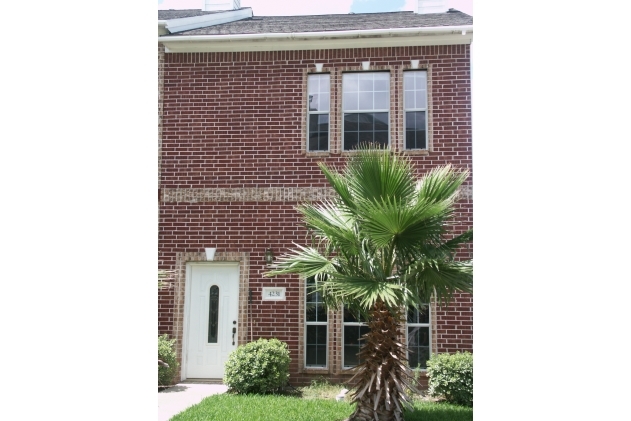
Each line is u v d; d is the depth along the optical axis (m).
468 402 8.39
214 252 10.23
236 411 7.81
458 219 9.88
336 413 7.71
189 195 10.41
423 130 10.27
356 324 9.91
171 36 10.52
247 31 10.76
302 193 10.22
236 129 10.53
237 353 9.32
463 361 8.59
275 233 10.20
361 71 10.47
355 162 7.36
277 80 10.57
